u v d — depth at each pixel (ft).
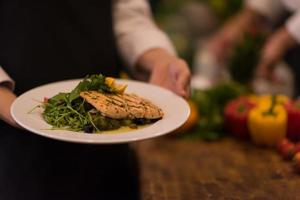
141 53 3.85
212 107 4.58
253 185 3.38
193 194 3.29
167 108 2.97
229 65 5.67
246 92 4.98
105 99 2.87
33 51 3.52
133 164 4.31
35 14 3.51
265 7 6.11
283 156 3.79
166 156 4.02
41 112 2.85
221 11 6.73
